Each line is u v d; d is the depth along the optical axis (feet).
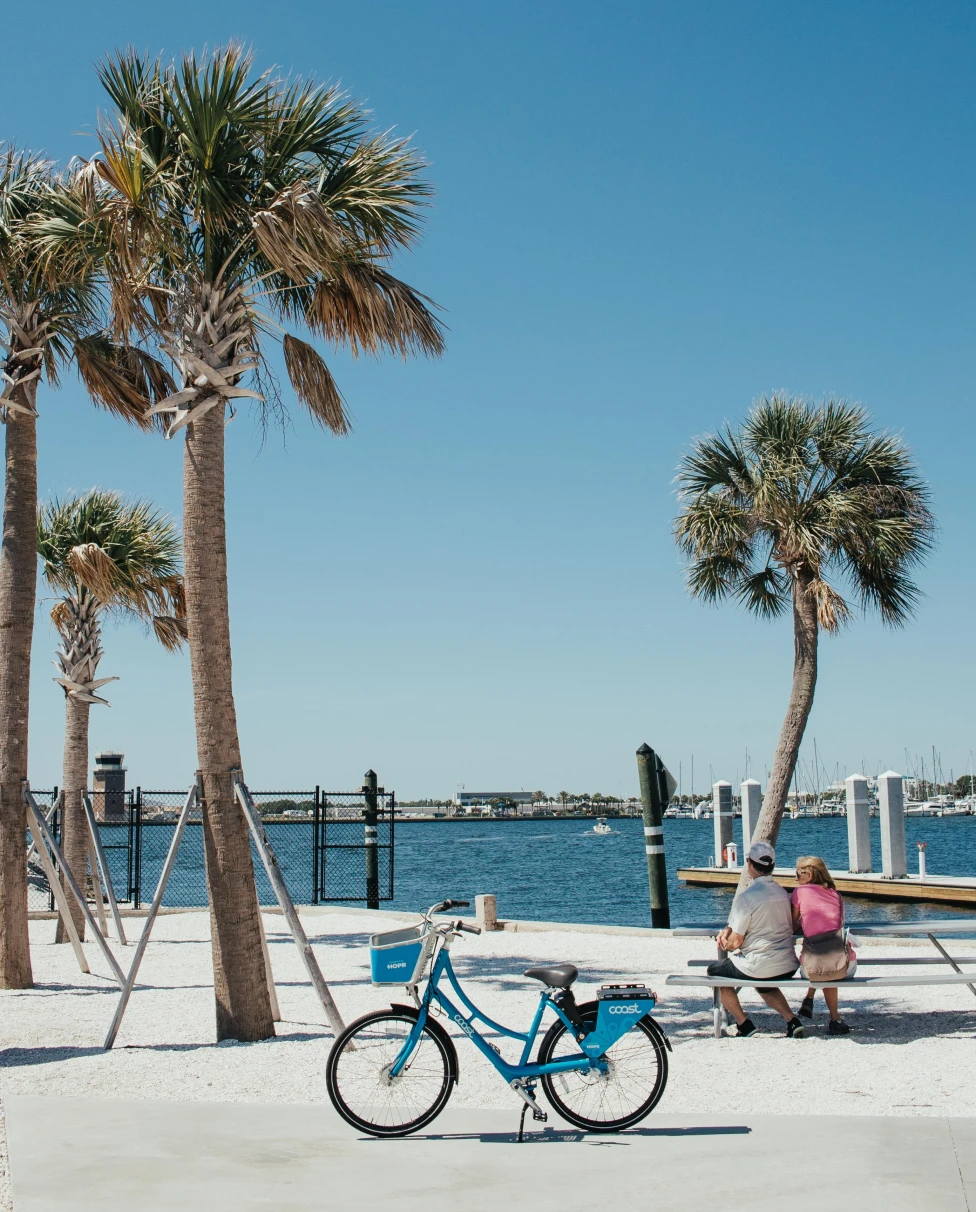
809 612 50.49
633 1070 19.47
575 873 198.80
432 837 478.59
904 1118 19.60
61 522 53.98
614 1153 17.88
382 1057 19.56
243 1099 22.03
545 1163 17.43
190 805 29.25
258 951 28.89
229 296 30.78
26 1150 18.37
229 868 28.81
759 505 49.75
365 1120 19.24
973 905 93.25
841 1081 22.77
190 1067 24.91
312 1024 30.68
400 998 34.47
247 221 30.58
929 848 267.39
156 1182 16.70
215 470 30.27
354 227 31.01
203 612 29.63
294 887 116.88
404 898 123.34
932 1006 31.55
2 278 38.75
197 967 43.39
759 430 51.21
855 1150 17.74
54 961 44.88
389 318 32.96
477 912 54.34
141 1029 30.14
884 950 43.52
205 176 29.48
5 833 38.11
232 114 29.01
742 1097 21.59
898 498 50.88
